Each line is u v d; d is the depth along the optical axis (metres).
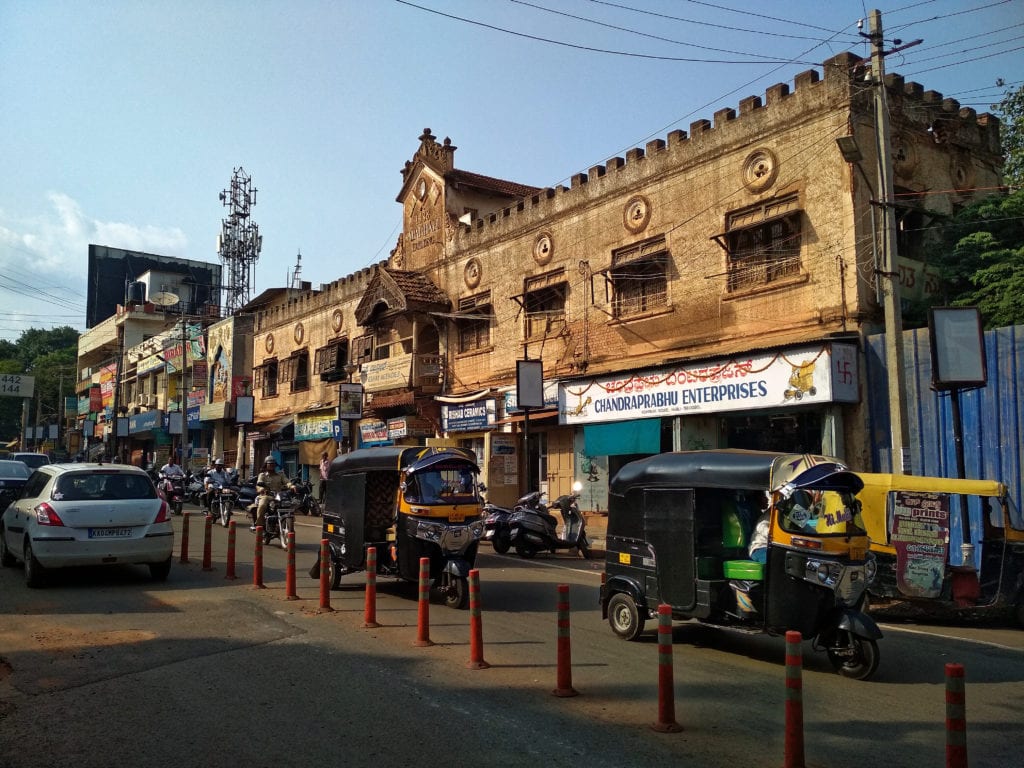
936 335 11.90
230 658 7.16
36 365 79.06
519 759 4.82
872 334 14.73
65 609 9.27
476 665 6.92
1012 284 14.09
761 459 7.43
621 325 19.55
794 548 7.00
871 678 6.91
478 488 10.70
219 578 11.83
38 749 4.91
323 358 33.09
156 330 58.91
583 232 20.98
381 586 11.62
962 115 17.30
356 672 6.75
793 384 14.73
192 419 44.88
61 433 71.75
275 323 38.00
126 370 57.59
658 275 18.70
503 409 22.86
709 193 17.61
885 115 13.17
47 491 10.94
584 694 6.18
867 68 15.14
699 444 17.02
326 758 4.82
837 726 5.58
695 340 17.62
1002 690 6.70
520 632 8.49
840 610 6.99
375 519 10.95
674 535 7.84
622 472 8.60
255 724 5.42
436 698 6.04
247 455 39.28
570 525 16.31
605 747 5.04
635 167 19.50
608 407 18.94
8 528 11.95
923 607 10.10
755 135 16.70
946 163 16.86
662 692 5.41
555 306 22.08
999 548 9.92
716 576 7.73
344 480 11.20
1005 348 13.05
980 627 9.88
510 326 23.38
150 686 6.27
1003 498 10.01
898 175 15.80
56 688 6.18
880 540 10.36
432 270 27.03
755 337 16.39
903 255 15.91
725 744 5.12
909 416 14.04
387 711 5.72
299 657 7.23
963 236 15.98
